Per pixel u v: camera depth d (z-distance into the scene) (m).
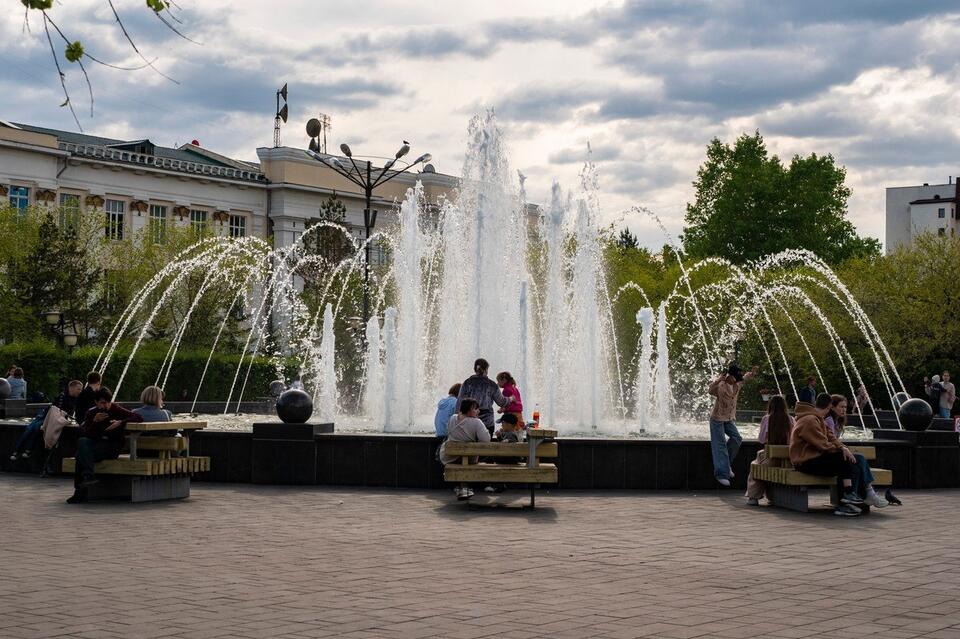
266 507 14.43
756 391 47.53
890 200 121.81
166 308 58.78
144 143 77.31
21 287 49.59
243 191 77.50
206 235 64.25
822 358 47.34
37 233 55.00
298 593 8.79
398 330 25.44
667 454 16.97
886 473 14.86
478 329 25.56
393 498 15.48
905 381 46.81
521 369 24.73
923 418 18.08
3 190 62.56
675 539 12.02
